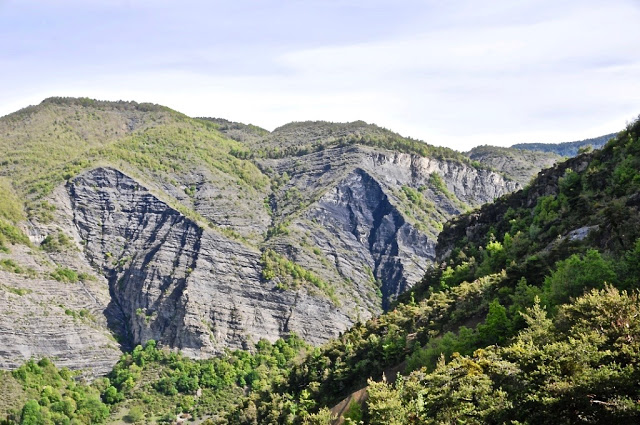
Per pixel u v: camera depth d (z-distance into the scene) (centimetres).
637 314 4925
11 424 18250
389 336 10688
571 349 4700
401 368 9462
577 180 12044
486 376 5272
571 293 6956
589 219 9731
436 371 6100
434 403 5653
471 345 7738
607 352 4512
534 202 14162
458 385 5503
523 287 8444
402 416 6266
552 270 8262
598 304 5266
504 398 4819
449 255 15700
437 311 10612
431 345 8788
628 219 8244
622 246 7906
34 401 18825
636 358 4419
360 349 11425
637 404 4056
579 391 4322
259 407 12925
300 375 13050
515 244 11306
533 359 4897
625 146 11469
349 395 10069
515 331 7194
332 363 12456
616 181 10431
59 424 18700
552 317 6425
